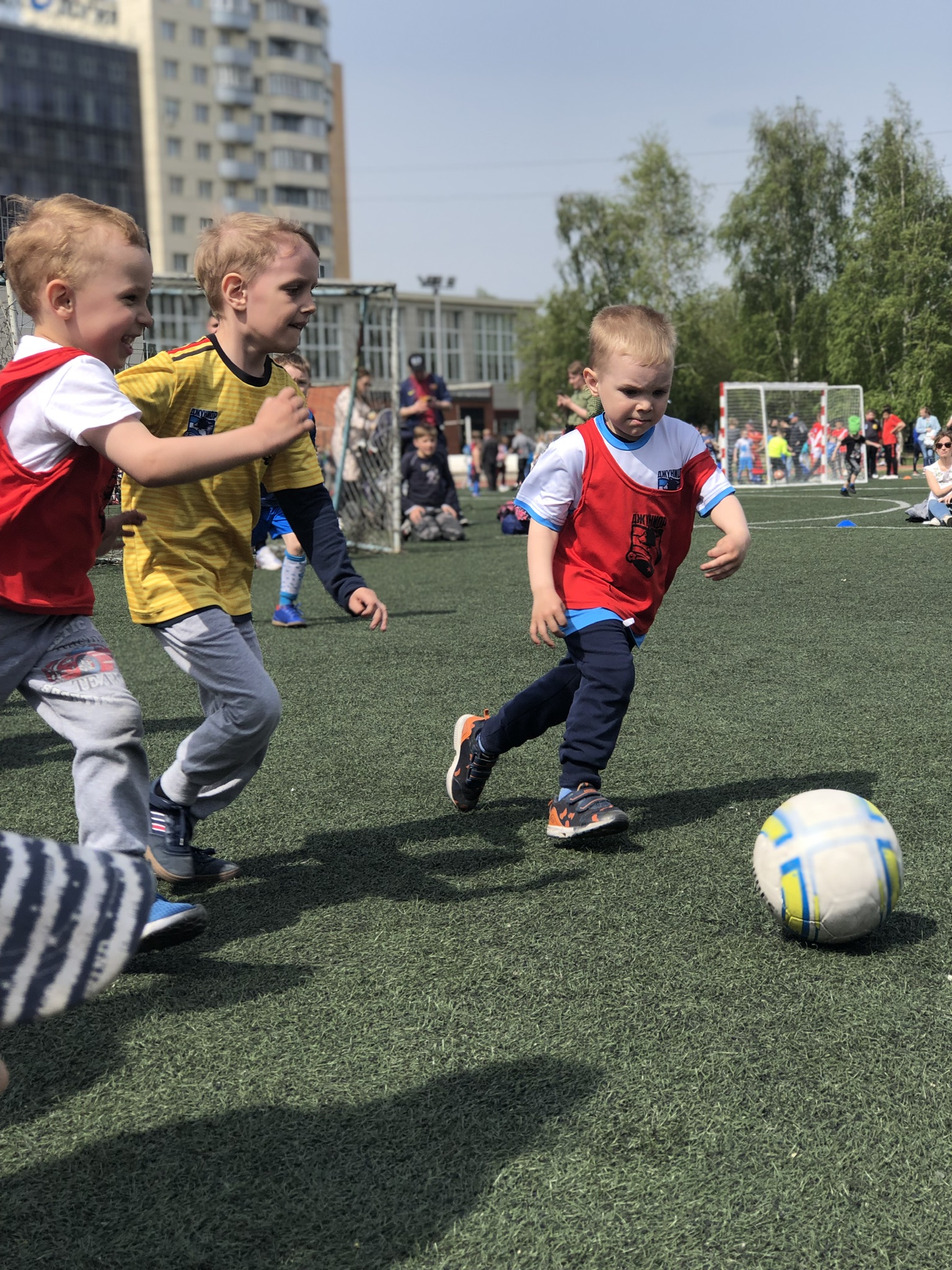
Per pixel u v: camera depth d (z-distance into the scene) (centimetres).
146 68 8769
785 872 240
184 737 450
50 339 215
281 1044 206
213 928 260
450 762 402
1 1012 127
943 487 1402
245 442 195
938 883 278
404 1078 193
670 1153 171
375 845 316
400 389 1372
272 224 264
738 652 589
